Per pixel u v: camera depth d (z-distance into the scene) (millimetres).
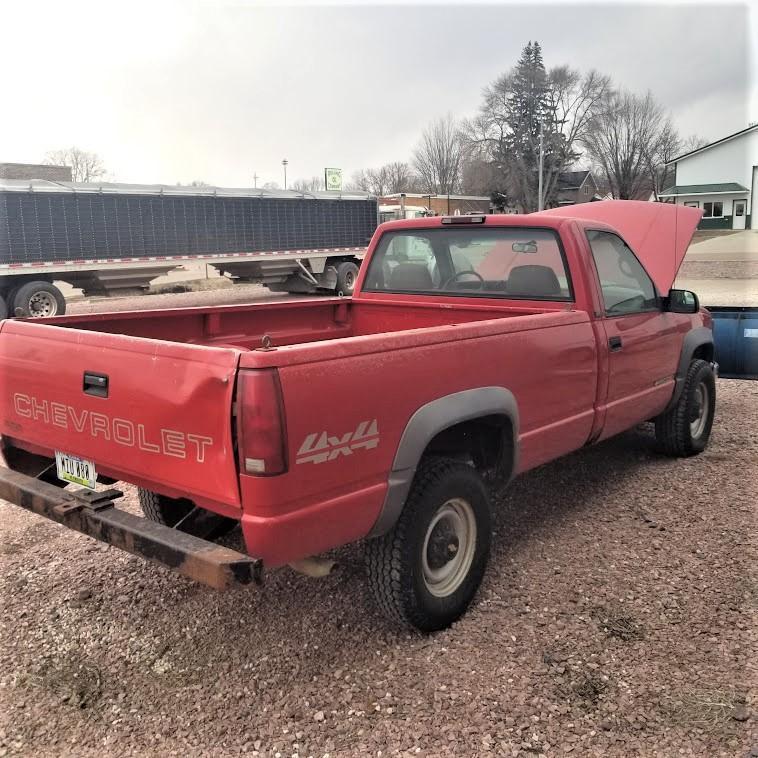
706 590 3434
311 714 2648
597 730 2520
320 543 2578
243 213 19984
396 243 4984
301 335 4852
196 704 2725
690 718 2568
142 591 3580
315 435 2457
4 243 15516
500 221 4336
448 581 3219
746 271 21734
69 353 2953
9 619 3322
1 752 2492
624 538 4039
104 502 2910
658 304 4832
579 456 5520
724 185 29219
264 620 3301
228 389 2355
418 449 2838
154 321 4039
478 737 2502
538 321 3541
